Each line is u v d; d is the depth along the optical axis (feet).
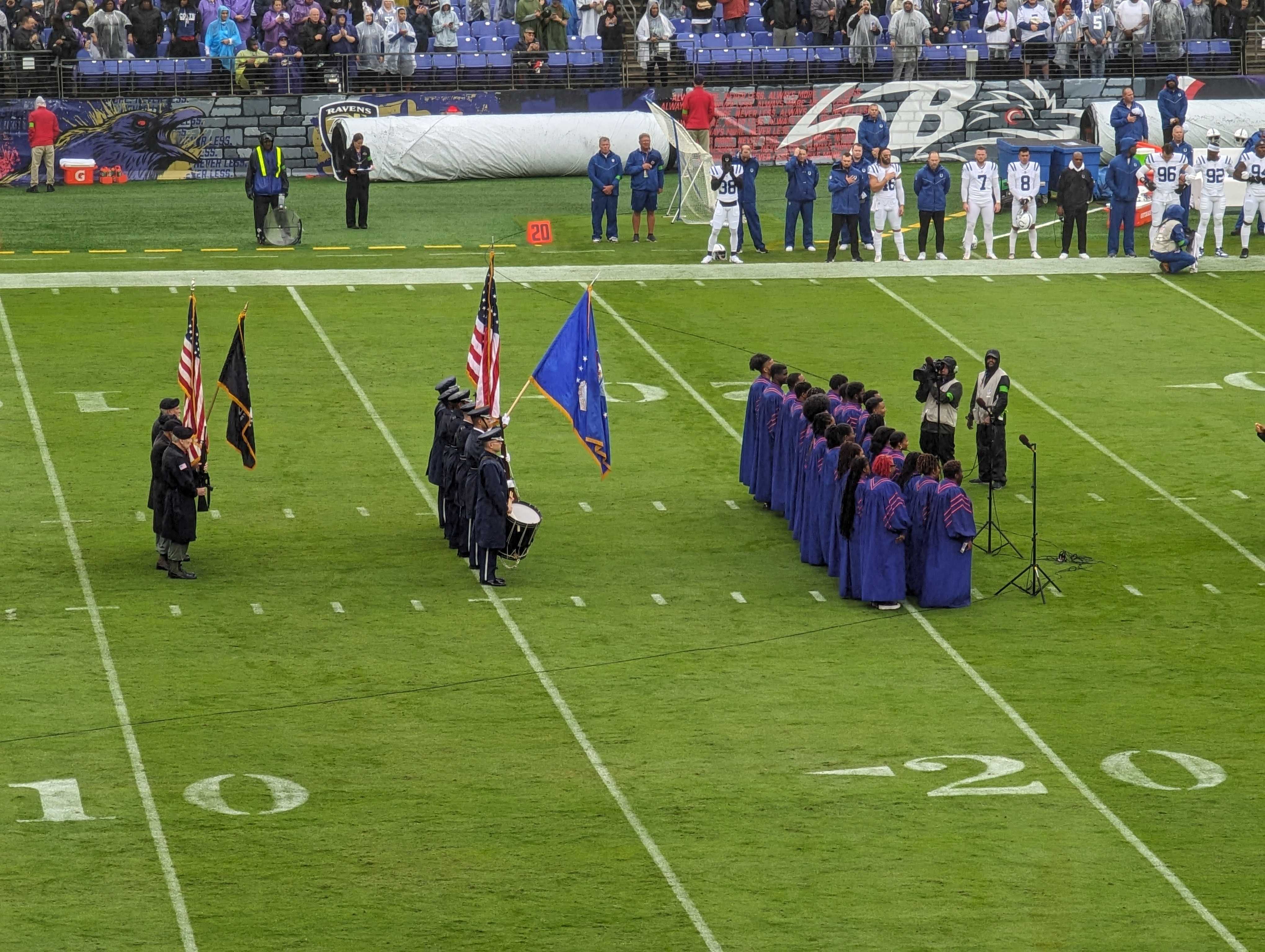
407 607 121.39
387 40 243.60
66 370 167.12
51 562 128.36
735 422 159.84
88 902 84.64
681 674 111.24
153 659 112.37
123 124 236.84
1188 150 210.79
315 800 94.84
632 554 131.85
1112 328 183.11
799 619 120.26
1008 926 83.41
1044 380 169.07
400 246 207.21
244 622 118.42
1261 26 254.27
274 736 102.22
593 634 117.29
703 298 189.57
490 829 91.97
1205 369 172.86
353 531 135.74
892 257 206.69
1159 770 98.89
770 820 93.25
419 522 138.21
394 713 105.50
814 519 128.98
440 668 111.75
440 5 246.68
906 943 81.92
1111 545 133.39
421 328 179.42
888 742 102.17
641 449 153.79
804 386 137.18
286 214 206.18
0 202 224.74
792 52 248.32
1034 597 124.16
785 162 246.47
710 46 253.44
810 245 208.33
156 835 91.04
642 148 209.15
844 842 91.04
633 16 260.42
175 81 239.30
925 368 143.02
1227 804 95.09
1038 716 105.60
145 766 98.48
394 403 161.68
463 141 236.84
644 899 85.46
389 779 97.35
